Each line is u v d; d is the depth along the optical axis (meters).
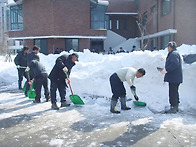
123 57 6.81
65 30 21.84
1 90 8.17
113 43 26.64
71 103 6.02
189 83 5.79
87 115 4.88
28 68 6.00
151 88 6.13
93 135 3.75
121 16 29.66
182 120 4.42
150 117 4.66
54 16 21.56
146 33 23.08
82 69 7.57
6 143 3.49
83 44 22.81
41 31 22.05
